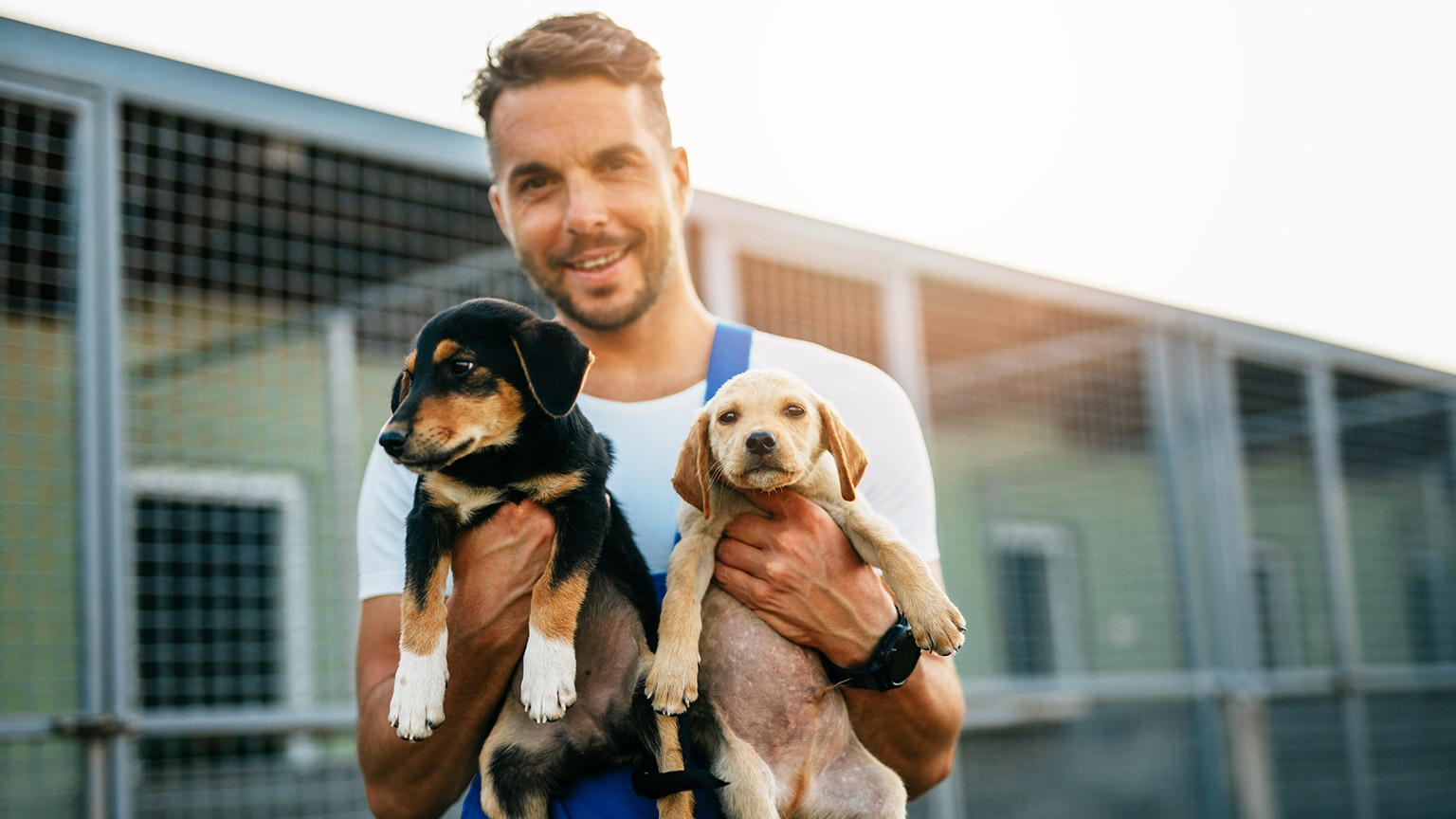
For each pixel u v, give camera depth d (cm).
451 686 227
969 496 977
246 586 761
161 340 723
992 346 786
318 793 725
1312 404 791
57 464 602
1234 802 661
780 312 583
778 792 228
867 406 271
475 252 719
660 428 263
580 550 227
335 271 731
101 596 401
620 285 258
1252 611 696
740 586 235
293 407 788
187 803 678
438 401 225
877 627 233
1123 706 722
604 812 225
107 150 429
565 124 249
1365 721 858
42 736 381
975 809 726
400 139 500
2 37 414
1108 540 927
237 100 461
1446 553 975
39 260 541
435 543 230
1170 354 713
